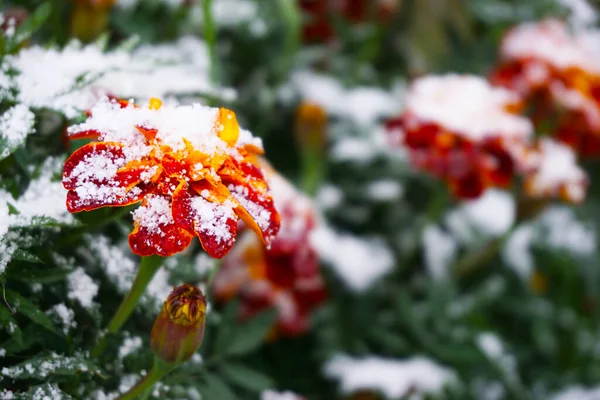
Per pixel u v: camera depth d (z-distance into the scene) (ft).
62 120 1.11
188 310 0.98
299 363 1.77
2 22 1.13
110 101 1.05
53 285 1.06
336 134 2.09
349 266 1.77
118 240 1.18
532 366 2.10
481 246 2.04
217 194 0.98
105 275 1.10
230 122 1.03
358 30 2.38
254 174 1.04
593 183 2.64
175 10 1.87
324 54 2.32
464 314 1.86
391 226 2.08
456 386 1.76
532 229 2.25
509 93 1.91
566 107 1.98
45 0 1.44
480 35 2.75
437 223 2.14
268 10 2.19
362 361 1.69
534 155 1.81
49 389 0.98
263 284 1.57
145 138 0.99
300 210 1.57
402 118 1.78
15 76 1.08
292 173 2.11
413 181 2.18
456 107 1.72
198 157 0.99
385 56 2.51
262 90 2.06
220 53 2.09
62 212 1.03
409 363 1.67
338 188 2.07
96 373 1.02
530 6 2.65
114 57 1.18
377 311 1.93
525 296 2.14
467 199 1.66
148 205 0.96
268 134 2.15
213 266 1.18
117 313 1.04
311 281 1.61
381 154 2.03
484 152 1.70
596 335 2.17
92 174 0.96
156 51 1.70
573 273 2.26
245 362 1.67
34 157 1.08
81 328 1.06
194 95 1.24
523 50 2.05
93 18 1.42
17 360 1.03
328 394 1.75
